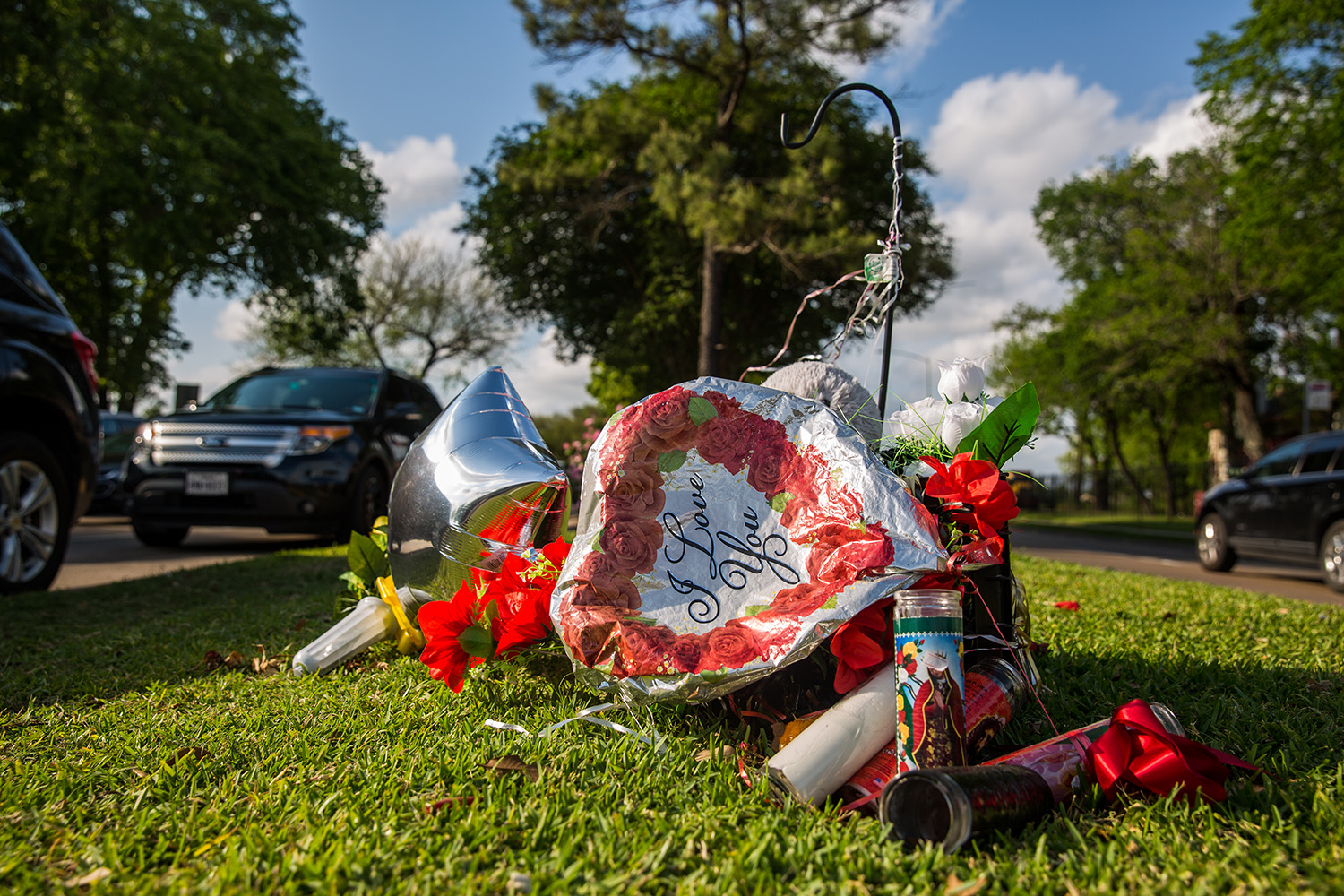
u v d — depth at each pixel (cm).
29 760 196
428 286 3500
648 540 201
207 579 502
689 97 1897
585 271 2075
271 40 2095
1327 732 209
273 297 2208
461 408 264
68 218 1734
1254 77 1622
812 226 1256
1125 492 2988
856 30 1226
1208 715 230
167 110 1781
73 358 483
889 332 236
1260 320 2134
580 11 1252
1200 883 132
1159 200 2295
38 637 337
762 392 212
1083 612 416
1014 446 197
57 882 137
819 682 205
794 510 197
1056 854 147
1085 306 2738
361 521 728
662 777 176
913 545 177
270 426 705
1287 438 3048
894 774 169
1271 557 838
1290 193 1628
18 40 1598
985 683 194
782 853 145
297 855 143
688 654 182
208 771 185
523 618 221
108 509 1213
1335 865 138
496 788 170
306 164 2042
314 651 274
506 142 2123
